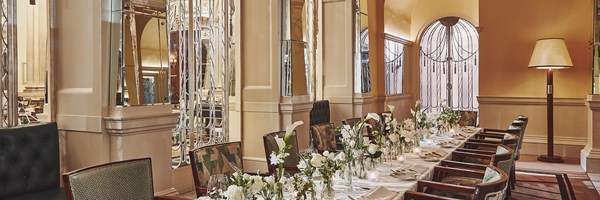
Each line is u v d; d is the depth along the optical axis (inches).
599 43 222.1
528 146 277.7
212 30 202.7
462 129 219.8
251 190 69.2
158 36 139.6
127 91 129.6
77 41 134.6
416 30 386.0
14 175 117.6
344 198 89.5
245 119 210.2
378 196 89.9
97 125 129.4
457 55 374.9
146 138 136.3
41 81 194.1
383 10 313.9
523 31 278.8
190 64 190.5
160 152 141.6
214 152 111.3
